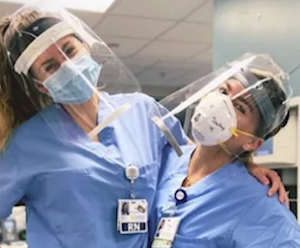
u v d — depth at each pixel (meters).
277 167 2.08
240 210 1.40
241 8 2.68
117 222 1.42
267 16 2.48
